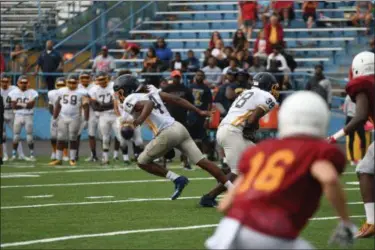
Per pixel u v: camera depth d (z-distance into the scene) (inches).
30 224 721.0
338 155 371.2
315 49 1868.8
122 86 829.2
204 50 1911.9
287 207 366.9
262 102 793.6
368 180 634.8
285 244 362.9
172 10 2026.3
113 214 779.4
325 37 1894.7
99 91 1343.5
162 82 1350.9
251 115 793.6
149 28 1998.0
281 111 384.5
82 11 1988.2
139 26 1993.1
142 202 869.8
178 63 1643.7
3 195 938.7
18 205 850.8
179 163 1368.1
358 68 627.5
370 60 625.3
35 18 1984.5
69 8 1983.3
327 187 360.8
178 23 1994.3
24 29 1984.5
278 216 364.5
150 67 1665.8
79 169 1256.2
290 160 371.9
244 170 383.6
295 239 365.4
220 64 1640.0
